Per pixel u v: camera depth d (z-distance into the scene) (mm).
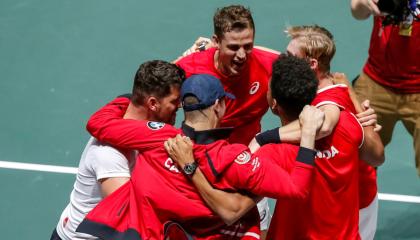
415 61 27078
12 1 41000
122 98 22125
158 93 20766
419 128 27766
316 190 19719
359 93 28547
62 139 33719
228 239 19516
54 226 29734
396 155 32531
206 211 18922
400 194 30891
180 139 18781
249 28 22906
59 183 31609
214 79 19359
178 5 40594
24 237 29297
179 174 18984
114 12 40281
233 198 18625
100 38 38875
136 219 19281
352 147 19719
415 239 29109
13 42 38812
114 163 20812
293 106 19344
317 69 20688
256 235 19719
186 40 38594
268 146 19531
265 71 24406
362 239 23906
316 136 19109
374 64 28047
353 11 27922
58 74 37000
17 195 31031
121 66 37406
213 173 18500
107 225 19609
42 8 40688
